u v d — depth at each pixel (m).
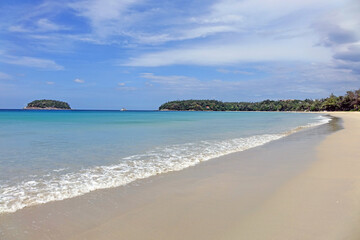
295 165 8.58
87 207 5.12
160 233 4.00
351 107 133.38
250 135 18.62
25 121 38.44
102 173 7.78
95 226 4.29
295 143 14.04
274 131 21.98
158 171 8.02
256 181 6.77
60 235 4.00
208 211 4.82
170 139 16.17
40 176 7.43
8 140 15.51
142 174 7.66
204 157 10.25
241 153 11.10
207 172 7.84
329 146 12.59
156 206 5.12
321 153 10.70
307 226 4.07
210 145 13.54
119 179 7.13
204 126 28.70
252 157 10.16
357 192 5.64
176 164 8.99
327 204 4.98
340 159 9.38
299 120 45.31
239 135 18.66
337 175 7.14
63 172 7.90
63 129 23.91
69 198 5.64
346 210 4.65
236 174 7.54
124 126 28.31
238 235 3.86
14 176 7.43
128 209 4.99
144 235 3.95
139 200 5.48
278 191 5.88
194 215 4.65
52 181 6.93
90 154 10.91
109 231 4.10
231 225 4.21
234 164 8.91
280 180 6.80
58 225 4.34
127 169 8.29
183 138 16.72
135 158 10.07
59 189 6.26
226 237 3.81
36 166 8.70
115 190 6.18
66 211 4.93
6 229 4.20
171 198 5.57
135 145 13.55
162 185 6.54
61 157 10.26
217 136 17.97
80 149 12.22
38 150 11.90
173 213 4.76
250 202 5.24
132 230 4.12
